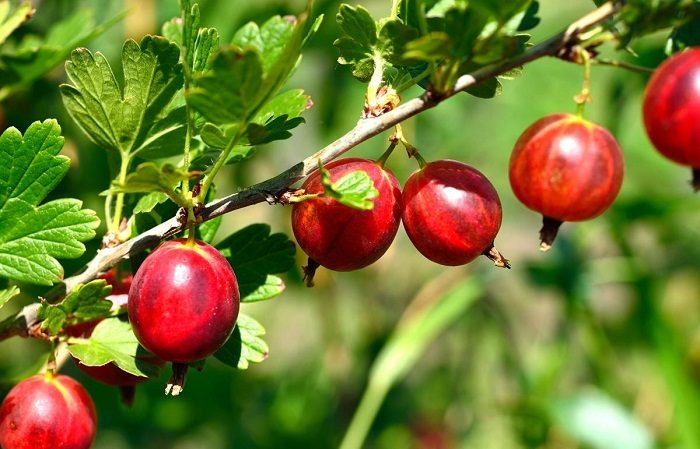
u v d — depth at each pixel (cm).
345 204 29
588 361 57
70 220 32
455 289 49
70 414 32
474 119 58
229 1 46
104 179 41
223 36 46
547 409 49
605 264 52
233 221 60
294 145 54
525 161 30
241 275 33
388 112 30
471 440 59
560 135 30
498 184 64
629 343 55
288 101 33
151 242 31
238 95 29
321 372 55
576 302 51
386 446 56
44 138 32
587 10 62
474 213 31
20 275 32
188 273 29
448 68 30
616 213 52
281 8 45
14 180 32
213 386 51
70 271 37
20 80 35
